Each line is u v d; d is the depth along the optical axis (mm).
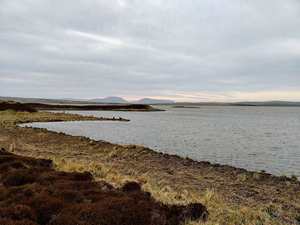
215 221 8984
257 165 24156
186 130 55375
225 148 33344
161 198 10562
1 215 7836
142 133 48406
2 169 13773
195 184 15328
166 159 23125
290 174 20812
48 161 16500
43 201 8844
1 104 89000
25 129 42594
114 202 8938
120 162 21109
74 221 7711
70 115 86500
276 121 94750
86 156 23062
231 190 14539
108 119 81000
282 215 10719
